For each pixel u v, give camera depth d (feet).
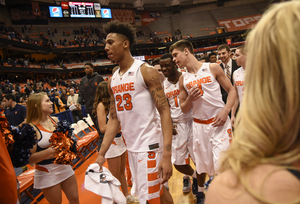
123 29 5.35
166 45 112.37
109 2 122.01
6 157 4.06
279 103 1.25
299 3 1.27
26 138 5.39
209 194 1.47
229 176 1.40
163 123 5.05
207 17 126.62
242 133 1.47
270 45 1.27
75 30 108.27
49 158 6.51
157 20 133.49
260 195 1.16
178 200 8.67
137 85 5.22
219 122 6.83
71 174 6.94
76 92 59.82
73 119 25.11
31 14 100.78
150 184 5.11
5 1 92.68
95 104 8.93
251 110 1.36
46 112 6.81
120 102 5.46
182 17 131.75
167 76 8.66
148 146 5.20
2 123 4.94
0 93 26.55
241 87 9.77
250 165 1.29
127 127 5.45
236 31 108.06
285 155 1.24
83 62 100.83
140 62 5.38
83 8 112.57
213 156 7.27
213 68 7.09
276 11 1.35
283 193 1.12
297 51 1.15
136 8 128.57
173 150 8.58
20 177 9.80
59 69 89.61
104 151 6.03
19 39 75.20
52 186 6.49
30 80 73.20
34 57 94.22
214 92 7.14
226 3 130.93
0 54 78.48
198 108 7.41
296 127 1.23
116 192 6.66
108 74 105.09
